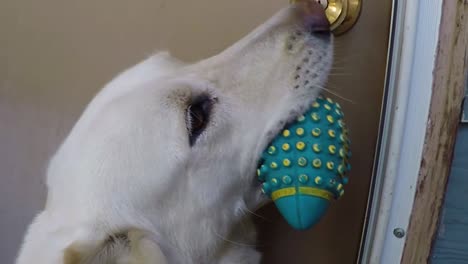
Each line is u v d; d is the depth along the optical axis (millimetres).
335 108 1072
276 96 1089
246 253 1282
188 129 1054
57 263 958
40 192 1925
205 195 1103
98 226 1022
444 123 819
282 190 1006
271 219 1418
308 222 986
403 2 833
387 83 894
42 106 1821
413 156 848
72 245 965
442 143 829
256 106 1095
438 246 901
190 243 1124
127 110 1062
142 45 1597
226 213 1157
